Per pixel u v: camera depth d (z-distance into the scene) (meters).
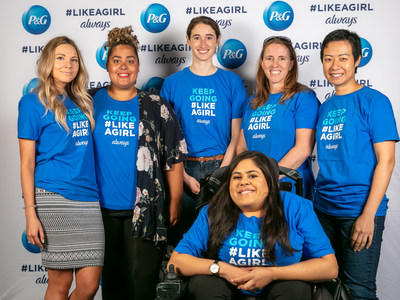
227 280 2.07
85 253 2.52
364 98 2.55
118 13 3.49
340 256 2.64
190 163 3.20
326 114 2.69
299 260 2.13
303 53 3.44
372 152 2.53
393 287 3.40
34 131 2.49
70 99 2.63
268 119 2.93
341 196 2.57
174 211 2.89
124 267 2.75
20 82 3.52
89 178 2.60
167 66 3.50
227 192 2.18
